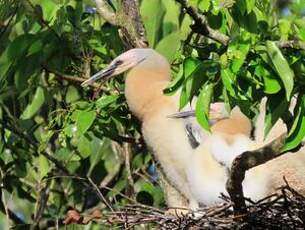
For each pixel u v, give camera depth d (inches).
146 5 541.6
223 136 478.0
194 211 462.0
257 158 410.9
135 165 575.8
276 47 402.3
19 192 595.8
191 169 486.9
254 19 436.5
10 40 558.9
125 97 519.5
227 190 433.1
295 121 400.8
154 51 522.3
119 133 555.5
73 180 587.5
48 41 538.0
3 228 601.3
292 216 442.9
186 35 544.7
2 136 577.0
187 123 504.1
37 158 588.7
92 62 550.0
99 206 586.6
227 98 410.9
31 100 568.7
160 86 514.9
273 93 403.9
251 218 443.8
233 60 412.5
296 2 476.4
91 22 558.3
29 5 541.0
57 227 571.5
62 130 512.4
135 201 530.0
